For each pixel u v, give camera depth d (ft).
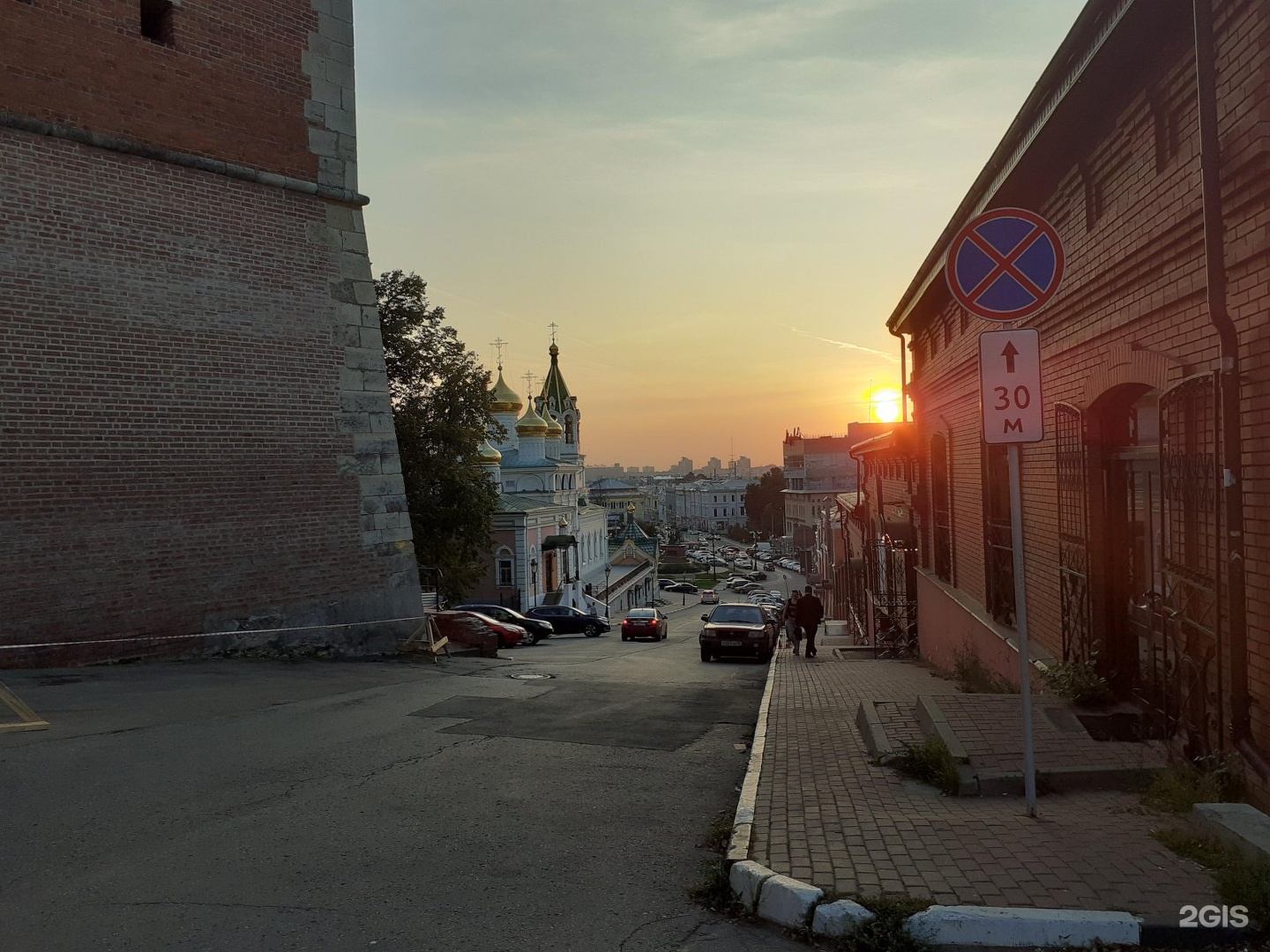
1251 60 16.78
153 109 42.83
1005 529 38.65
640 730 30.86
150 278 42.19
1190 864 15.26
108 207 41.06
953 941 13.34
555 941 13.92
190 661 42.06
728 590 360.07
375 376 51.01
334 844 18.13
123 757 24.14
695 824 19.99
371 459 50.37
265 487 45.75
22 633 37.45
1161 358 21.34
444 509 97.60
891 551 73.87
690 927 14.52
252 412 45.55
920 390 61.77
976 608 43.83
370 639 49.65
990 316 18.66
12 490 37.50
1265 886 13.50
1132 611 25.57
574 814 20.53
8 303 37.81
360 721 30.60
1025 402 18.57
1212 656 19.30
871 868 15.51
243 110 46.21
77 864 16.75
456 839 18.60
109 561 40.09
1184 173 19.86
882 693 38.68
